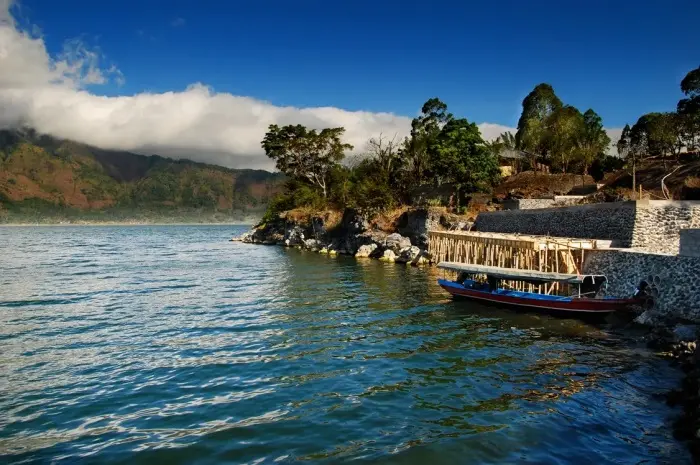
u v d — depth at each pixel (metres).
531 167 90.06
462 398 16.81
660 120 67.25
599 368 19.83
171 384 18.22
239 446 13.44
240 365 20.39
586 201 56.56
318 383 18.28
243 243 114.38
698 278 23.97
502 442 13.55
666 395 16.64
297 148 103.69
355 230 77.19
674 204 31.80
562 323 27.75
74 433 14.31
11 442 13.77
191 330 26.41
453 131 73.75
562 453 12.91
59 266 59.88
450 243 44.88
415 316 29.80
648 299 26.58
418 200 80.25
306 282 44.72
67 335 25.33
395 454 12.90
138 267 58.78
